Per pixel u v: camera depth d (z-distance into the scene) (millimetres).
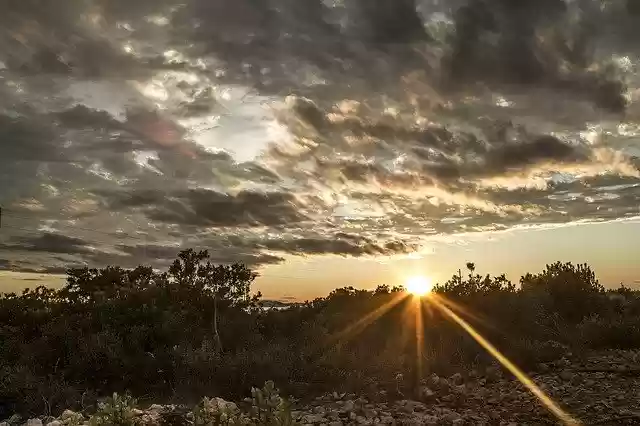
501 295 15945
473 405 10047
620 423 8523
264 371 12172
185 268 19281
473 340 13578
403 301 15641
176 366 12969
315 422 9359
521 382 11172
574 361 12492
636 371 11250
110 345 13883
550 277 17797
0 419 10828
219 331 16266
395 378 11742
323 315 17016
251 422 6719
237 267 19406
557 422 8742
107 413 7141
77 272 20453
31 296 19766
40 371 13422
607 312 16531
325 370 12422
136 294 18328
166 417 8773
